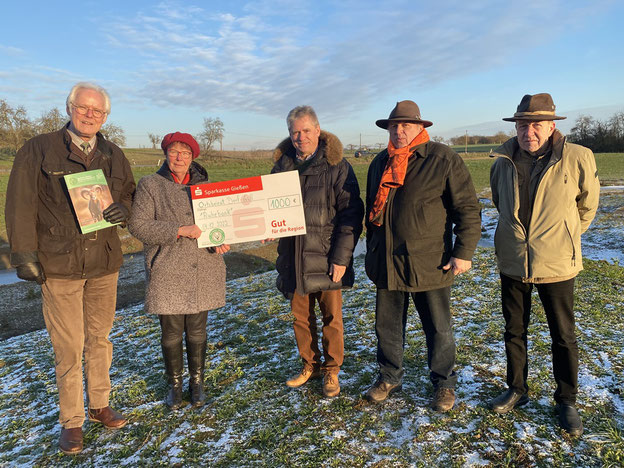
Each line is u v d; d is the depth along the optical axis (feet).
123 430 10.61
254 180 10.38
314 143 10.53
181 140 10.15
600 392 10.44
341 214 10.57
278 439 9.51
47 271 9.25
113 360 15.89
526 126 8.85
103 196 9.56
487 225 43.42
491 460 8.34
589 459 8.21
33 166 9.00
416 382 11.43
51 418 11.90
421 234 9.46
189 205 10.59
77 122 9.08
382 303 10.42
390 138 9.91
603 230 36.35
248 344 15.62
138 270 37.65
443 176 9.33
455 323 15.71
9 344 20.63
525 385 9.93
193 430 10.23
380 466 8.39
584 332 14.08
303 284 10.50
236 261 39.88
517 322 9.76
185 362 14.43
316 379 12.03
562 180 8.85
